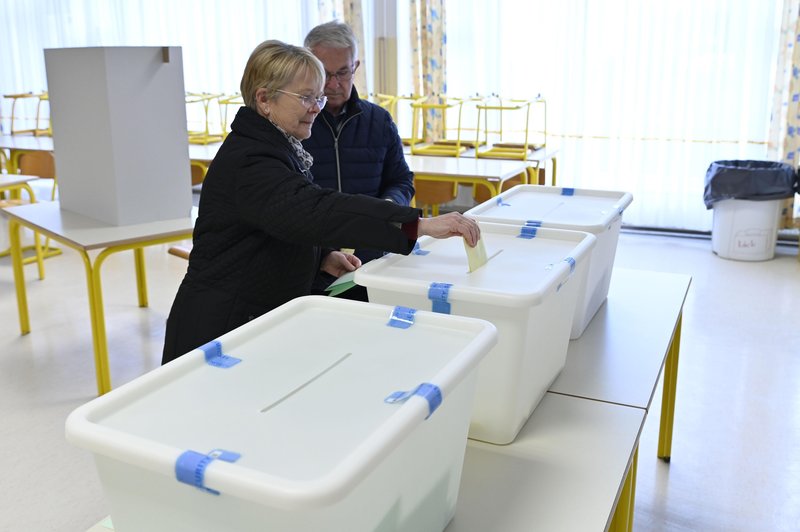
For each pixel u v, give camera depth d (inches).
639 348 70.8
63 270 194.4
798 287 175.6
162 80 121.6
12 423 115.7
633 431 55.0
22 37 304.7
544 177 215.2
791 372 131.3
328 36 83.5
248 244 66.1
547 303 54.1
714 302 165.9
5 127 314.3
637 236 222.2
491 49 229.5
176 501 32.9
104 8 290.0
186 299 68.9
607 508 45.8
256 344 45.7
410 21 238.4
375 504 34.3
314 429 35.6
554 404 59.4
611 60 215.2
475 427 53.6
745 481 99.9
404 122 248.7
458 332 46.7
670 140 214.1
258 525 31.4
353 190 91.1
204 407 37.8
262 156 62.6
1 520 92.4
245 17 261.9
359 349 44.8
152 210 124.9
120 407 37.5
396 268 59.5
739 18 198.7
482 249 60.0
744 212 193.9
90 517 93.0
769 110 203.9
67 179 131.9
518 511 45.4
